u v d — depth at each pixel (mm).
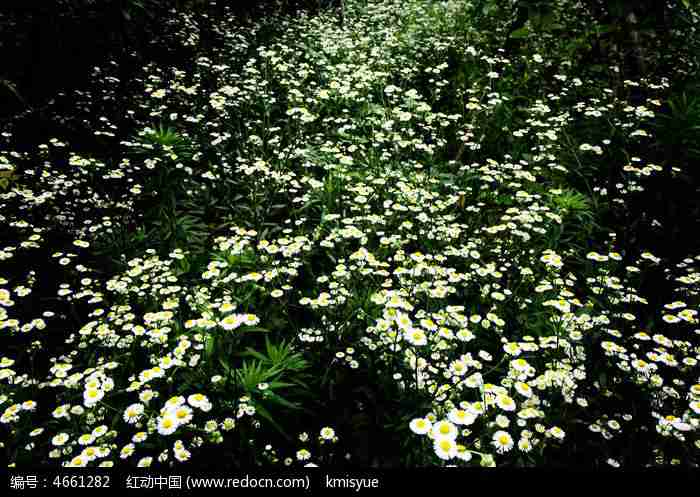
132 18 5746
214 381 2266
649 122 4109
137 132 4648
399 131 4781
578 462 2168
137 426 2146
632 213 3777
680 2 4797
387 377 2459
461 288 3199
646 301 2908
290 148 4465
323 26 7418
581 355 2482
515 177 4168
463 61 5793
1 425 2283
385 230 3652
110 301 3121
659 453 2141
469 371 2580
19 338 2877
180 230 3611
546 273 3221
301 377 2504
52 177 3889
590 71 5219
